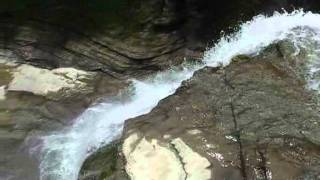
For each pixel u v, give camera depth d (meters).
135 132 10.33
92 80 13.88
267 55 12.48
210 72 11.91
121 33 13.82
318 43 12.83
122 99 13.49
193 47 14.29
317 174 9.01
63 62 14.22
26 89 13.66
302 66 11.95
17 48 14.38
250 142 9.73
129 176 9.46
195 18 14.12
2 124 12.80
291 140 9.67
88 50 14.08
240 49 13.75
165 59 14.06
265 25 14.24
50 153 12.12
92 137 12.27
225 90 11.21
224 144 9.75
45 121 12.91
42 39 14.27
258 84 11.34
